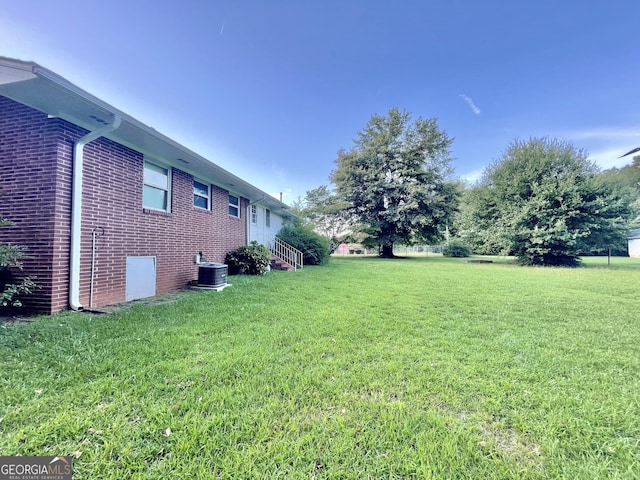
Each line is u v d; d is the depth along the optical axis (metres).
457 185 23.41
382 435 1.72
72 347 2.89
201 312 4.46
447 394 2.19
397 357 2.87
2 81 3.47
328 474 1.44
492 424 1.85
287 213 15.40
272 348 3.04
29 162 4.32
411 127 22.61
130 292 5.48
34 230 4.27
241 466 1.47
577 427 1.82
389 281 8.52
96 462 1.46
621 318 4.50
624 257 24.39
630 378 2.50
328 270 11.63
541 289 7.23
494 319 4.39
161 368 2.49
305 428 1.78
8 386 2.12
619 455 1.59
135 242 5.63
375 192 23.00
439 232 24.27
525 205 15.29
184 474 1.41
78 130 4.57
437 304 5.38
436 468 1.48
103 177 4.97
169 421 1.79
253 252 9.52
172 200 6.72
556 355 2.98
